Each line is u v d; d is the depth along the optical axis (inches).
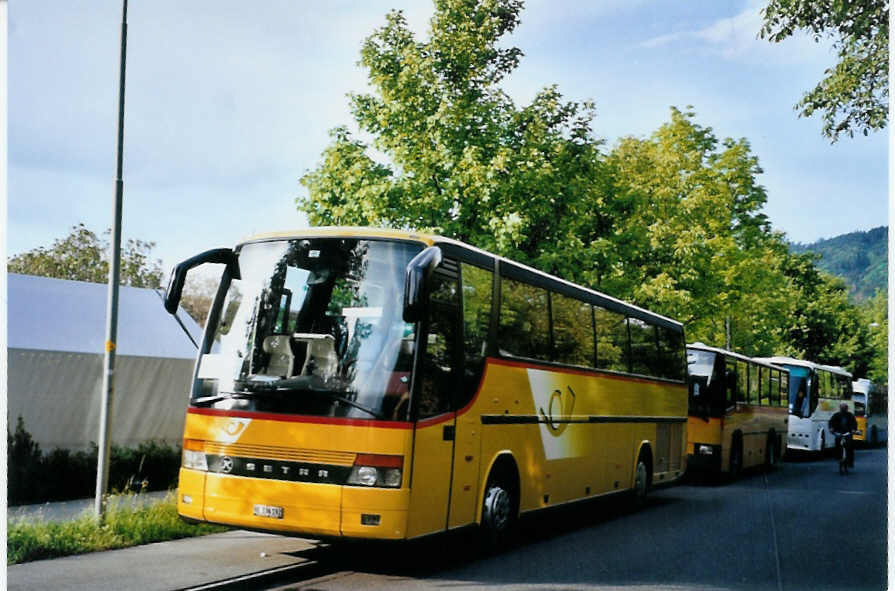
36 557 367.2
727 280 1205.1
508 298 447.2
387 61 837.2
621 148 1175.0
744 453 953.5
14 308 640.4
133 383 665.0
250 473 357.7
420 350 360.5
